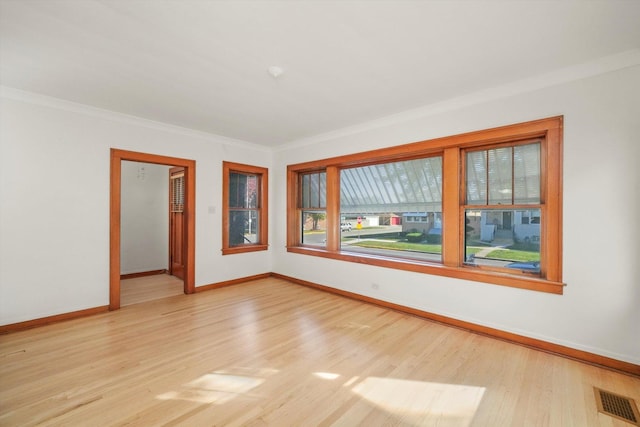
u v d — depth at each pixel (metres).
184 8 1.62
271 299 3.98
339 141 4.16
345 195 4.34
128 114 3.49
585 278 2.30
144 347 2.55
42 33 1.87
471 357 2.38
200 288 4.33
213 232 4.48
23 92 2.84
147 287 4.55
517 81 2.58
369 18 1.72
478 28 1.83
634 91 2.10
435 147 3.16
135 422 1.64
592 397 1.87
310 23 1.77
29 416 1.67
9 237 2.84
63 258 3.14
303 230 5.03
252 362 2.31
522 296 2.60
